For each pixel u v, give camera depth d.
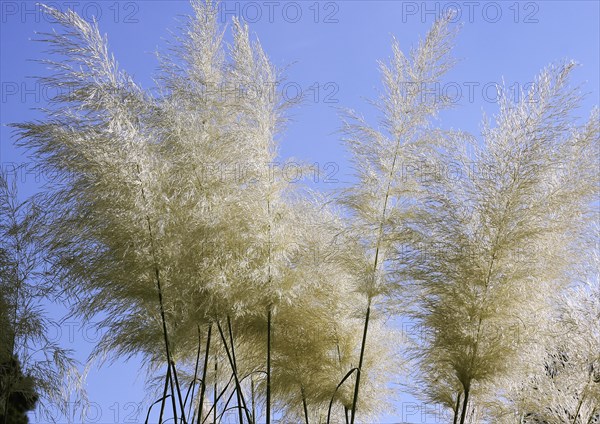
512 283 4.18
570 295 4.74
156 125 4.72
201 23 4.98
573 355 4.71
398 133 4.76
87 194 4.36
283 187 4.85
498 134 4.29
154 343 4.65
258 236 4.61
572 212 4.32
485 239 4.22
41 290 5.04
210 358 5.45
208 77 4.93
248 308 4.72
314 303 5.19
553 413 4.75
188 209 4.62
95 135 4.38
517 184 4.17
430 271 4.29
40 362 4.89
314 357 5.30
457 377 4.56
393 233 4.59
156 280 4.54
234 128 4.86
